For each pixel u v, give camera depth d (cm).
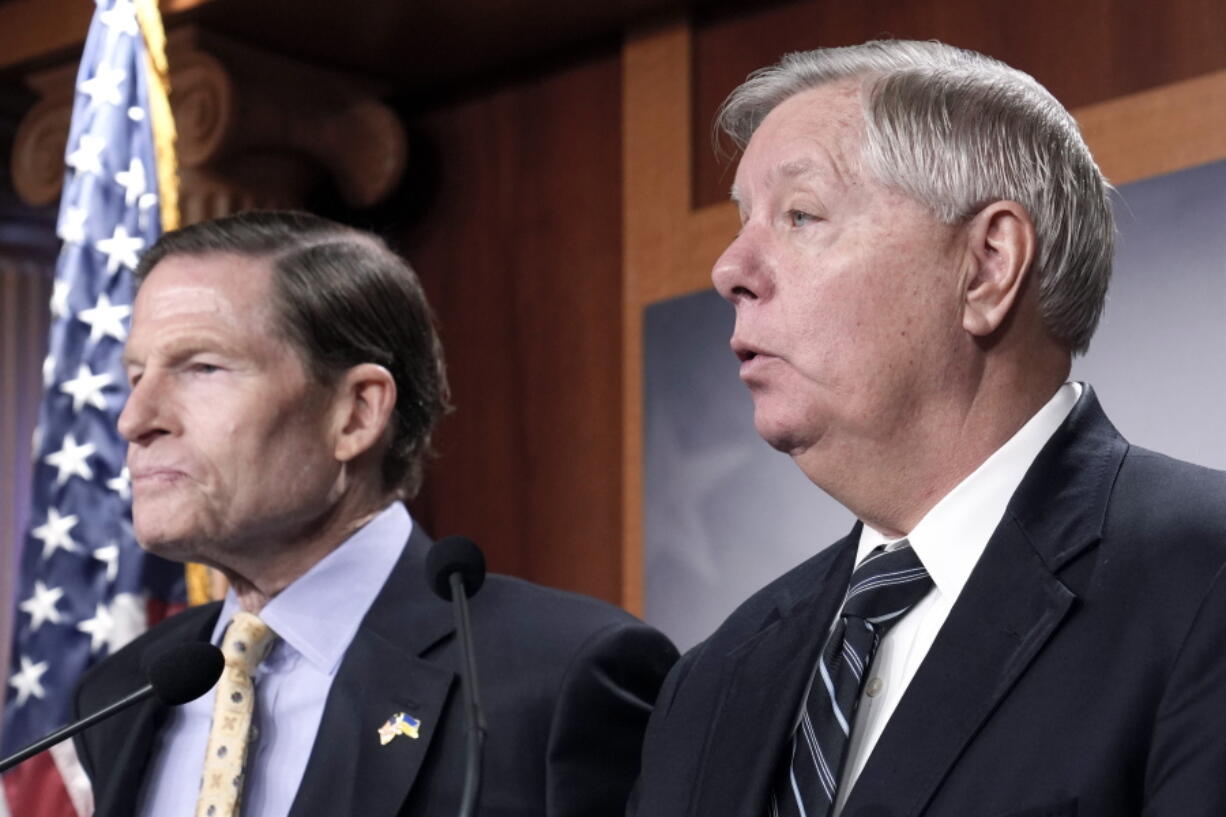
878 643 225
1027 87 241
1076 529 216
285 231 331
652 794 242
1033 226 232
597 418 571
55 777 428
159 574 448
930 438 230
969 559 223
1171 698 194
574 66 594
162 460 309
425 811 286
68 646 439
